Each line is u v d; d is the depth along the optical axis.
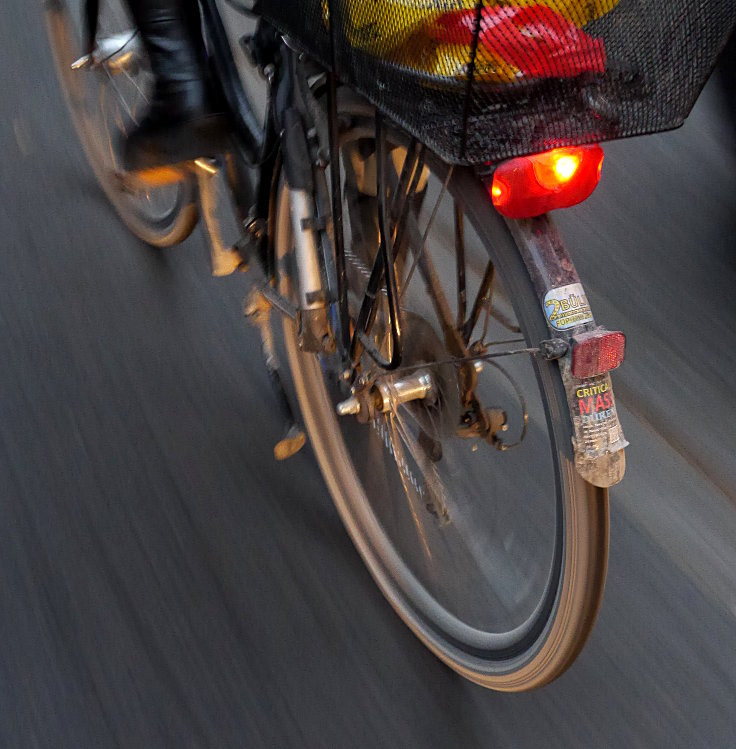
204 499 2.77
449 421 2.02
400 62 1.44
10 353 3.19
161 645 2.41
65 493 2.77
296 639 2.44
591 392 1.55
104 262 3.52
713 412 3.03
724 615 2.50
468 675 2.22
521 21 1.30
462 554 2.20
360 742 2.23
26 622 2.45
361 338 1.98
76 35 3.23
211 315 3.34
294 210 1.94
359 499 2.55
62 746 2.21
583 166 1.48
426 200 1.81
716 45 1.44
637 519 2.72
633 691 2.34
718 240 3.62
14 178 3.86
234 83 2.30
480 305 1.82
